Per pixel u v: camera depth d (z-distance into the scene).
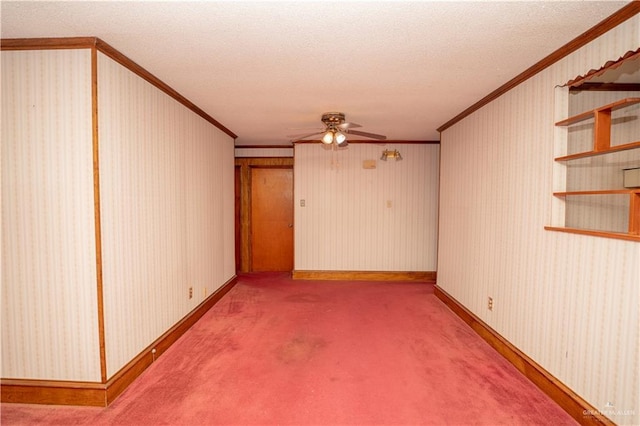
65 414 2.05
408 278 5.62
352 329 3.43
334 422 1.99
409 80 2.75
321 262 5.66
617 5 1.67
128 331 2.42
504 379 2.47
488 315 3.18
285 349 2.96
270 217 6.12
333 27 1.90
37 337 2.15
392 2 1.65
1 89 2.06
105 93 2.14
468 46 2.14
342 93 3.10
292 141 5.54
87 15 1.77
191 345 3.03
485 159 3.27
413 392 2.30
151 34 1.98
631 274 1.68
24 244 2.11
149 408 2.12
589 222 2.48
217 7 1.69
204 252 3.96
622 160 2.49
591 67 1.95
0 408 2.10
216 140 4.34
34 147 2.07
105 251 2.16
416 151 5.55
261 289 4.98
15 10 1.71
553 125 2.27
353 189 5.60
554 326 2.25
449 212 4.27
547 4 1.66
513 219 2.76
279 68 2.51
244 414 2.06
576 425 1.96
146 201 2.67
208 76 2.67
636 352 1.66
